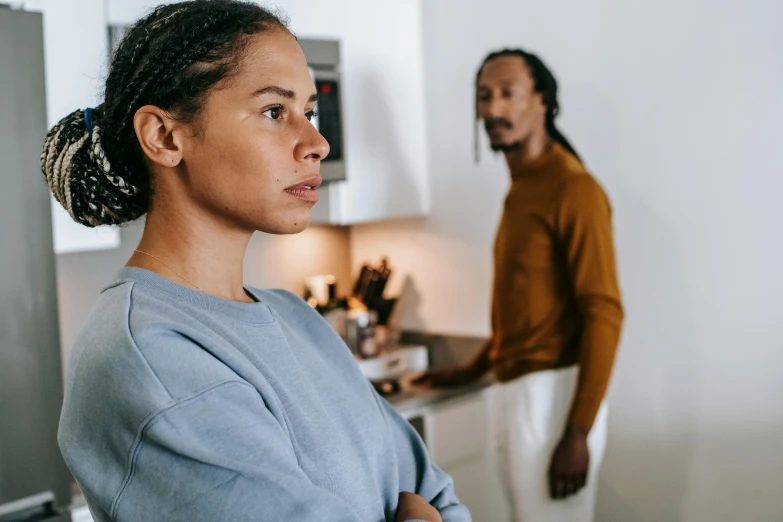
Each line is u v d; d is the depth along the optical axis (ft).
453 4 8.98
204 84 2.62
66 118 2.89
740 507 7.44
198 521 2.31
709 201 7.43
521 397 7.50
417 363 9.40
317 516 2.40
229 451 2.35
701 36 7.36
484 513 8.64
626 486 8.13
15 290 5.31
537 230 7.45
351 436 2.95
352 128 8.52
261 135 2.68
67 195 2.85
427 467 3.43
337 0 8.29
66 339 7.58
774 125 7.03
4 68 5.22
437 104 9.25
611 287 7.11
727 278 7.38
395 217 9.09
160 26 2.67
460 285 9.29
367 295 9.66
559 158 7.52
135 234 8.13
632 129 7.82
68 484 5.59
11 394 5.31
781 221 7.04
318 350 3.24
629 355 8.04
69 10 6.09
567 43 8.18
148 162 2.76
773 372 7.18
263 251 9.21
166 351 2.39
